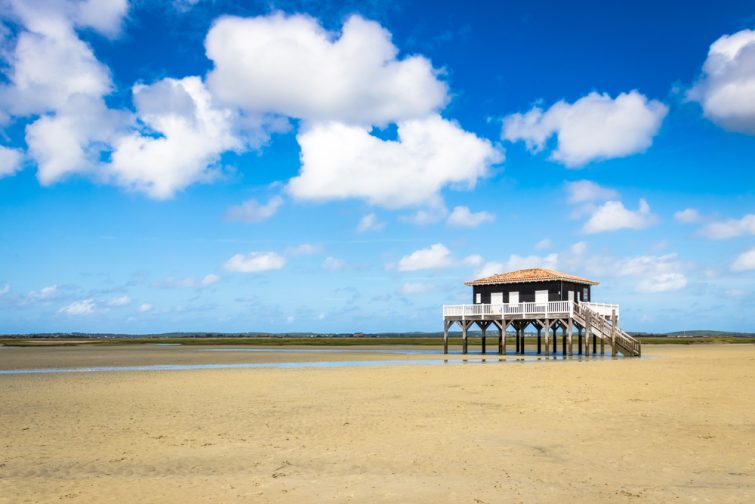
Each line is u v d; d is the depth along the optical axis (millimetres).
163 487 11141
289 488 11031
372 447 14383
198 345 107562
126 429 16953
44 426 17500
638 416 18125
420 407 20641
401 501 10219
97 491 10891
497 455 13453
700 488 10797
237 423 17812
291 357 58812
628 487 10883
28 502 10234
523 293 54844
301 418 18609
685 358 49688
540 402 21250
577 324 51406
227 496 10547
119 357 59312
